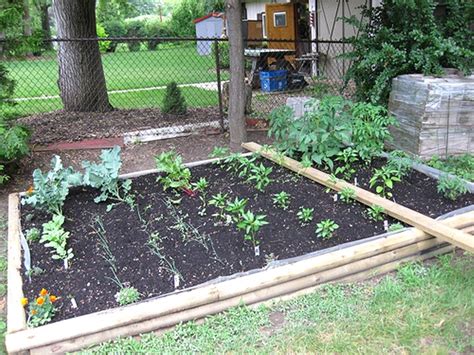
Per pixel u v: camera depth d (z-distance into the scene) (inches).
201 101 361.4
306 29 501.4
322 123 169.0
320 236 118.5
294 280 100.6
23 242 120.0
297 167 161.0
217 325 93.1
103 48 768.9
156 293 98.7
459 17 212.8
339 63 428.1
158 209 139.4
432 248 115.6
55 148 232.4
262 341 88.7
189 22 1072.8
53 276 107.1
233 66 193.5
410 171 160.4
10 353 83.3
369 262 107.6
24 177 195.3
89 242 122.0
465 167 174.2
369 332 89.6
